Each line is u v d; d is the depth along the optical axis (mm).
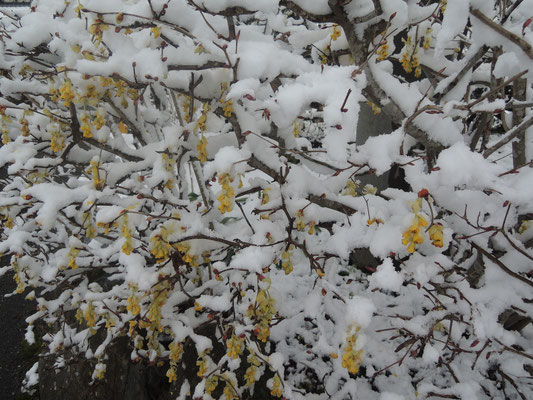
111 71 405
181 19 421
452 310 421
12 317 1198
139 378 695
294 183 459
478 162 334
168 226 460
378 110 496
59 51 505
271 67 426
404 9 380
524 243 446
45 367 903
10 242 600
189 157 562
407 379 587
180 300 560
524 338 540
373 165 381
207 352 494
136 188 499
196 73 440
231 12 396
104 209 433
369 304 351
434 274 381
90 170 589
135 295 467
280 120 401
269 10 396
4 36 618
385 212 447
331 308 557
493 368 568
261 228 457
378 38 457
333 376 588
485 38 346
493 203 411
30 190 477
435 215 379
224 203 379
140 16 392
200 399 485
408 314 652
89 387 800
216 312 490
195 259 468
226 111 443
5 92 569
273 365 470
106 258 562
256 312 443
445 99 511
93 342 814
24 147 558
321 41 520
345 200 473
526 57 338
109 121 584
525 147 467
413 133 432
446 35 347
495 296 417
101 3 398
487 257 404
